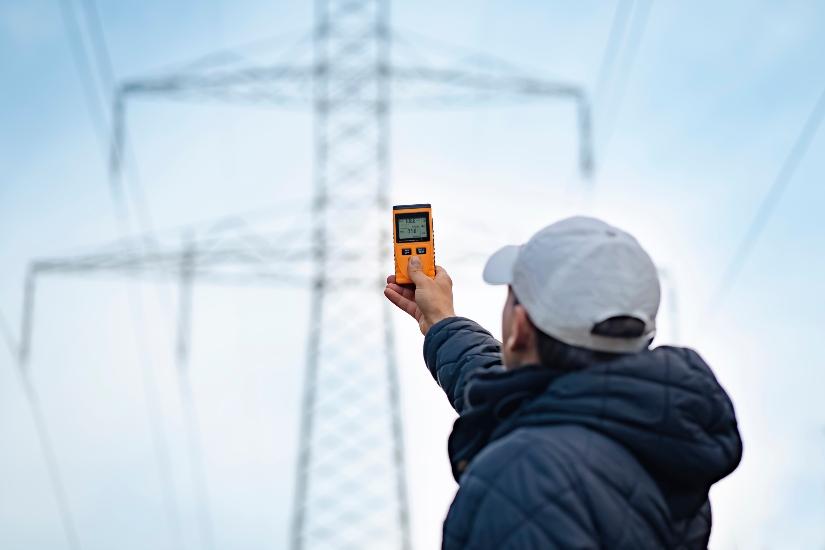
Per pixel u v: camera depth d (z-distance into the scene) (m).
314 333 23.42
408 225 3.15
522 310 2.36
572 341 2.28
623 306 2.26
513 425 2.28
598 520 2.08
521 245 2.51
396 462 22.31
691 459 2.20
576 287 2.27
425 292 3.08
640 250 2.36
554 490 2.07
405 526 21.89
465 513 2.12
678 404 2.19
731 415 2.29
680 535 2.26
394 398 22.70
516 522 2.05
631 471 2.17
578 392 2.21
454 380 2.89
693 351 2.31
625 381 2.20
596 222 2.41
